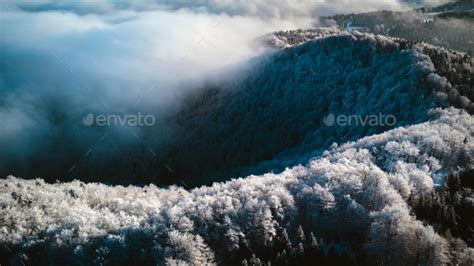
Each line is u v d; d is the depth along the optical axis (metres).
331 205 77.31
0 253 73.81
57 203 90.56
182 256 67.44
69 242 72.31
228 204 78.88
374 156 98.12
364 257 69.00
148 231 72.44
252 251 72.38
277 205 77.81
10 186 101.50
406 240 64.81
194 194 95.69
